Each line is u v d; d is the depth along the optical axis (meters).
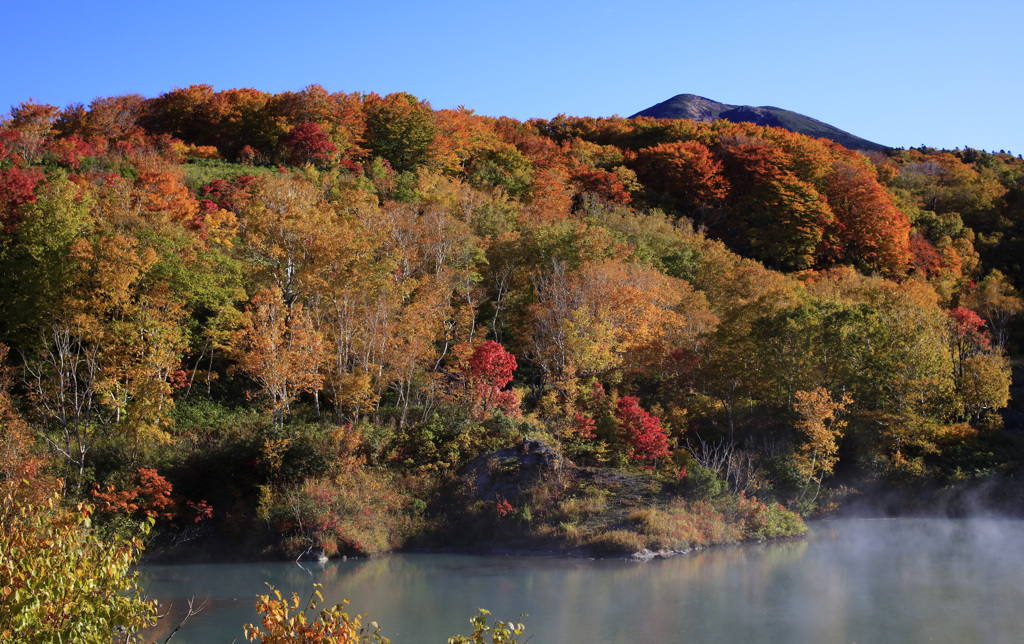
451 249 60.19
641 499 39.69
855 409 48.56
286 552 36.00
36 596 9.80
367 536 37.53
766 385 49.41
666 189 108.69
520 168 98.62
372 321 46.44
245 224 55.19
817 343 48.94
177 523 38.16
